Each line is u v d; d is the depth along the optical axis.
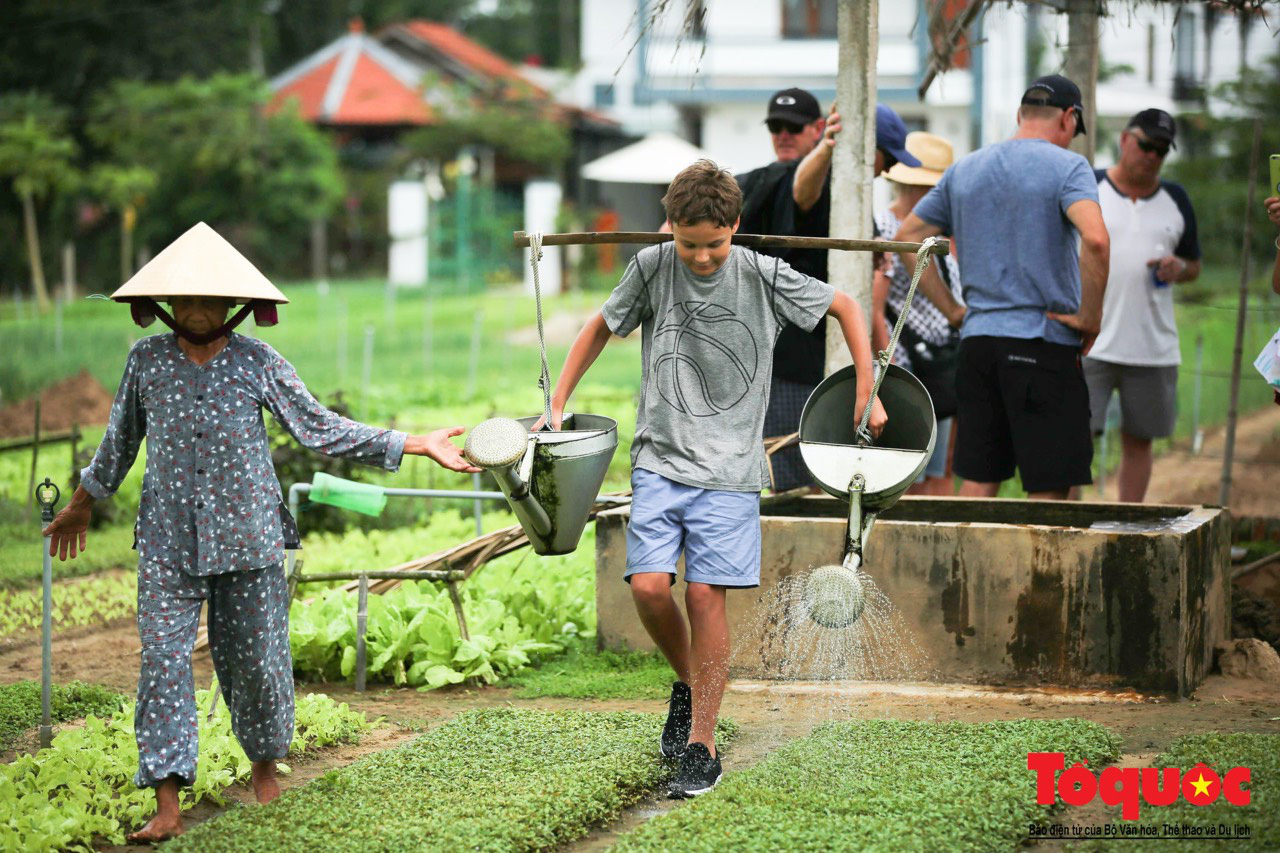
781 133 11.09
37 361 25.67
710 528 6.77
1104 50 38.47
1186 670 8.36
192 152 50.06
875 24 10.05
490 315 39.75
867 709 8.25
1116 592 8.35
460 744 7.34
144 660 6.36
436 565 9.80
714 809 6.25
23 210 49.03
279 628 6.60
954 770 6.73
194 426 6.34
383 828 6.07
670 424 6.88
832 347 10.29
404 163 56.12
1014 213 9.59
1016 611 8.55
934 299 11.02
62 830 6.21
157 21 53.72
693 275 6.87
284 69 71.81
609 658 9.44
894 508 10.25
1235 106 38.09
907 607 8.75
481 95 55.25
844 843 5.81
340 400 14.86
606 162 38.41
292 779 7.24
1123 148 11.98
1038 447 9.63
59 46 51.12
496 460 6.25
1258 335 23.12
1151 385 12.15
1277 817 6.00
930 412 6.93
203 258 6.39
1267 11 11.49
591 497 6.81
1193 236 12.18
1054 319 9.61
